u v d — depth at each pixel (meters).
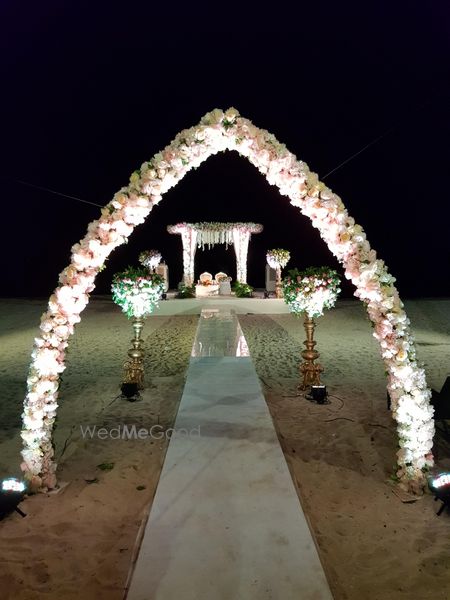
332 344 11.16
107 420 5.81
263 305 17.64
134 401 6.60
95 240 3.71
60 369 3.83
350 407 6.27
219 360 7.99
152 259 18.61
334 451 4.82
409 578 2.85
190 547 2.86
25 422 3.80
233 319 15.19
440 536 3.28
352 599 2.68
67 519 3.52
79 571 2.93
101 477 4.24
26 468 3.87
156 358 9.60
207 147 3.84
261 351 10.23
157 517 3.18
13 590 2.77
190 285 20.59
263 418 5.11
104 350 10.59
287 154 3.74
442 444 5.11
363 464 4.52
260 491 3.53
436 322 15.77
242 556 2.78
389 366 3.83
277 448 4.32
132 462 4.57
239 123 3.77
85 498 3.84
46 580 2.85
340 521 3.49
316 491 3.97
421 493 3.84
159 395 6.89
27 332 13.92
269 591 2.50
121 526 3.44
